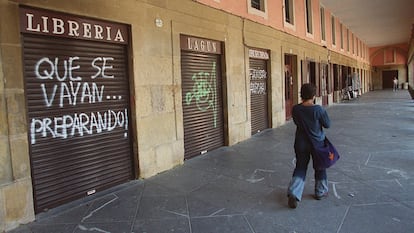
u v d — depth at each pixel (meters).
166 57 6.05
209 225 3.71
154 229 3.64
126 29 5.33
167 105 6.09
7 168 3.73
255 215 3.95
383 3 17.95
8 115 3.73
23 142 3.88
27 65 4.03
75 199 4.62
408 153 6.84
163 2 5.95
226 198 4.57
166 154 6.07
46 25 4.17
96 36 4.83
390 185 4.87
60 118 4.42
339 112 15.95
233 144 8.32
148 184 5.27
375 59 42.03
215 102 7.80
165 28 6.01
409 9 19.48
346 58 25.47
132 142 5.52
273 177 5.48
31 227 3.78
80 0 4.50
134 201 4.53
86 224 3.82
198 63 7.18
